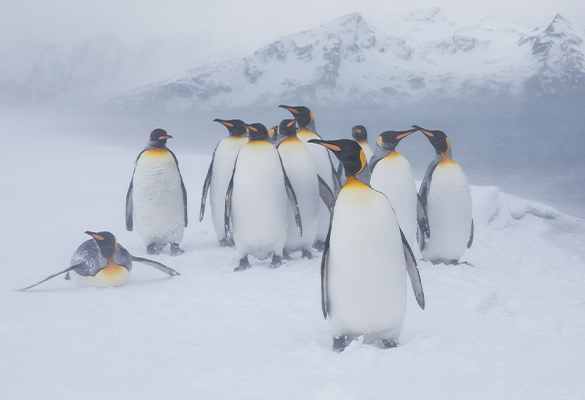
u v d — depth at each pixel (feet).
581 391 11.35
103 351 14.12
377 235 13.82
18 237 32.76
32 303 18.89
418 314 18.92
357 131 31.40
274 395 11.14
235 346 14.71
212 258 27.84
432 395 11.11
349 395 10.50
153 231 28.25
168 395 11.12
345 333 14.76
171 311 18.22
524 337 16.03
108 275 21.12
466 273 26.89
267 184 23.84
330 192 27.99
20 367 12.69
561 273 31.04
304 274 23.93
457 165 28.22
